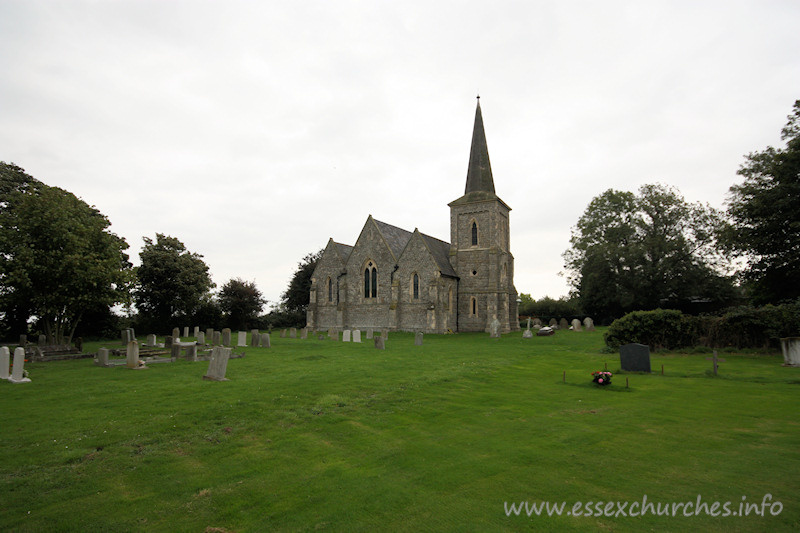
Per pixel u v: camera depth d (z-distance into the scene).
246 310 54.81
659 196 51.91
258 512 6.22
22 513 6.20
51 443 8.95
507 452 8.55
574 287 64.69
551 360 22.17
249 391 13.85
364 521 5.93
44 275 24.92
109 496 6.73
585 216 58.47
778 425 10.17
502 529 5.68
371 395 13.46
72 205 27.52
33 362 21.75
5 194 31.91
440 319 44.34
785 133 32.62
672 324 24.38
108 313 38.44
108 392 13.80
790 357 18.77
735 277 40.12
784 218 30.17
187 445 8.96
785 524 5.66
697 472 7.43
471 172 50.75
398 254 50.44
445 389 14.56
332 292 52.69
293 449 8.79
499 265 46.72
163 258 45.16
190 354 21.72
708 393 13.86
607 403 12.64
